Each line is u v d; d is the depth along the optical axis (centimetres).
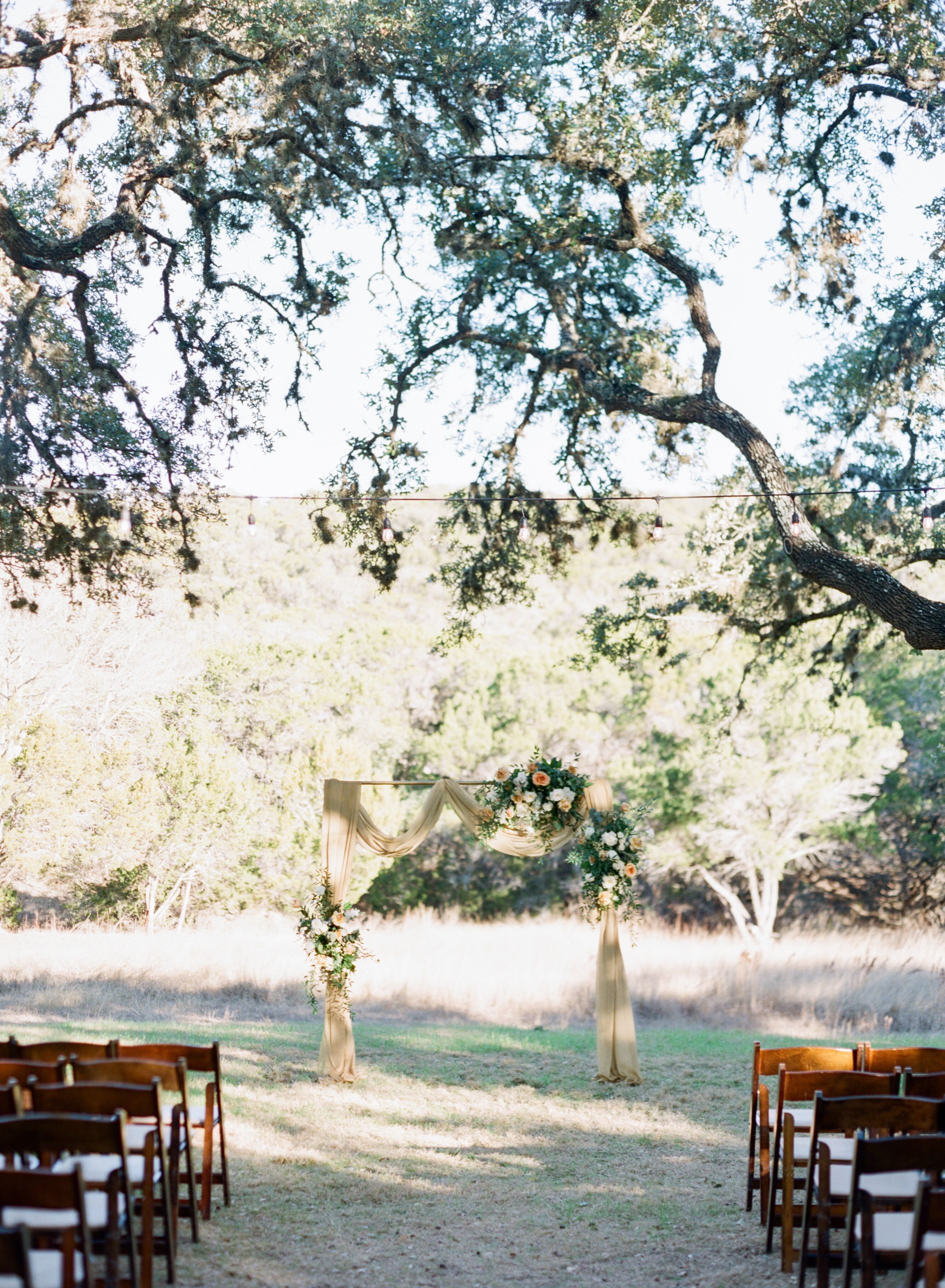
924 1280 399
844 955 1764
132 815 2077
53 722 2061
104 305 1250
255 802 2219
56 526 1151
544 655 2539
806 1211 510
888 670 2367
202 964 1611
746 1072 1051
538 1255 574
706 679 2252
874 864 2475
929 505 1197
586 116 1111
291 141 1082
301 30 1057
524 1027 1338
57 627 2170
